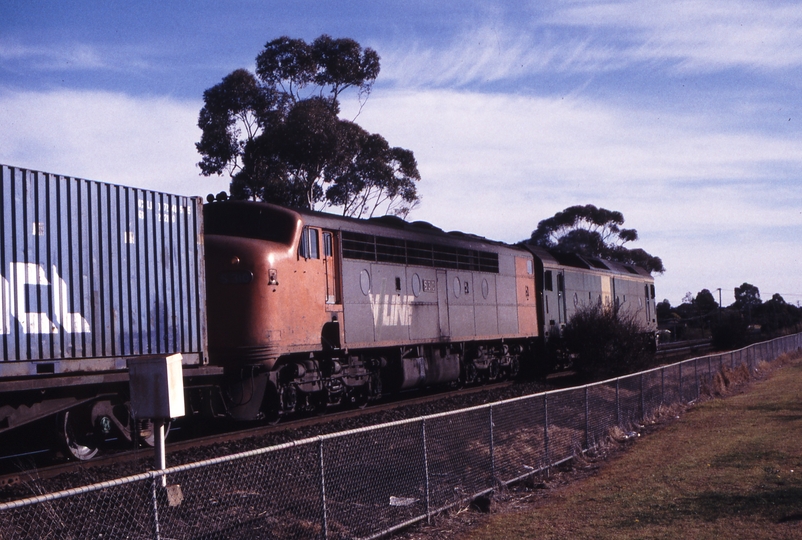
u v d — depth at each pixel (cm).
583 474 1109
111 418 1135
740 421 1507
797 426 1377
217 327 1368
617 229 6662
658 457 1171
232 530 711
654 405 1669
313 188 3447
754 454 1124
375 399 1883
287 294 1434
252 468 924
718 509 821
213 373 1270
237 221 1508
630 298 3666
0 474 1055
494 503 920
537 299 2712
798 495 858
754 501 845
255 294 1370
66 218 1027
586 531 771
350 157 3403
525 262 2622
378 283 1758
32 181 986
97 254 1069
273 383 1455
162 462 803
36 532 690
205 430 1469
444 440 1007
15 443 1096
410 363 1911
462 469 948
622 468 1108
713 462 1086
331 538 728
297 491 819
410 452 950
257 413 1398
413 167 3694
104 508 752
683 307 9825
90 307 1054
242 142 3391
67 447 1090
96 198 1073
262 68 3391
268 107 3344
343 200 3566
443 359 2077
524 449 1064
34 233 984
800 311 8550
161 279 1174
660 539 727
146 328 1141
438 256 2045
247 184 3281
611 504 880
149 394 793
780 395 1936
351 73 3406
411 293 1894
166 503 747
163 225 1188
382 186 3628
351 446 1009
